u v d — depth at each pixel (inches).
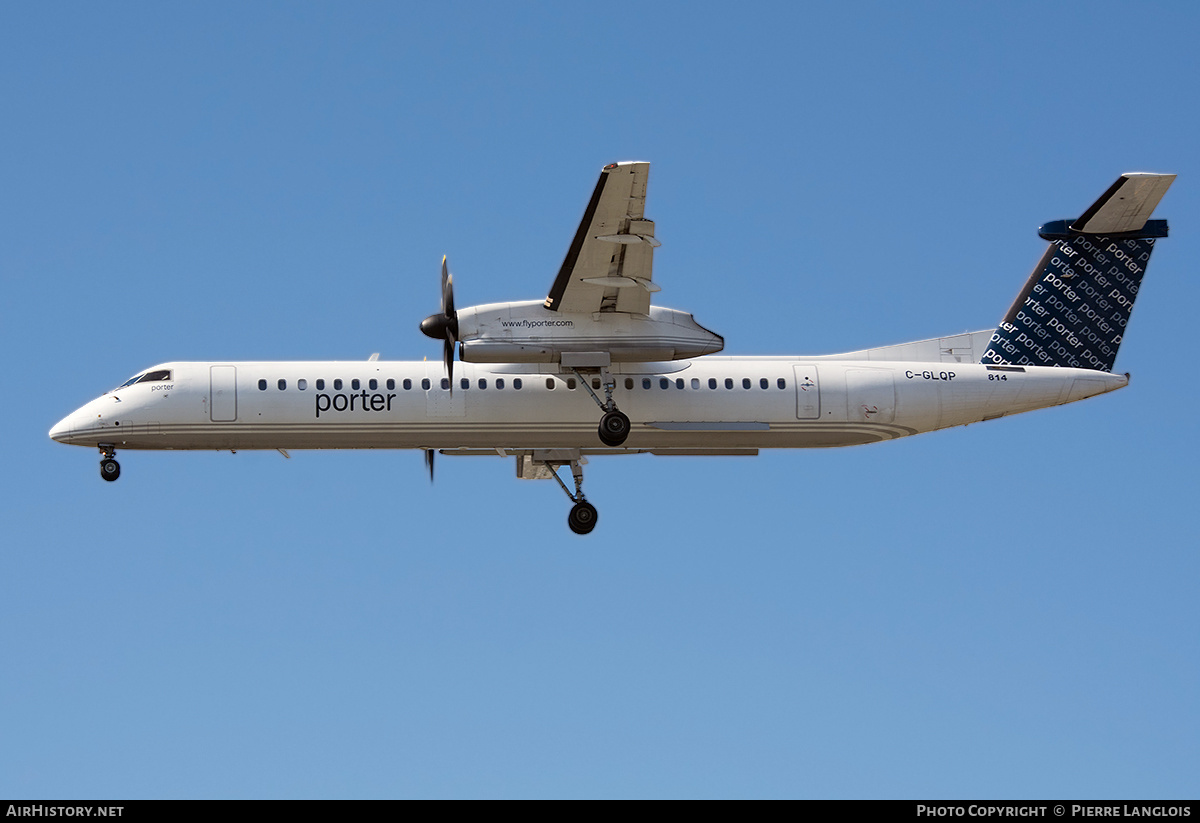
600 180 2746.1
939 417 3489.2
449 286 3174.2
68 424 3265.3
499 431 3329.2
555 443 3385.8
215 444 3307.1
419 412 3287.4
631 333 3174.2
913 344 3575.3
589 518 3506.4
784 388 3417.8
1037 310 3597.4
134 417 3248.0
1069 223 3585.1
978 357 3580.2
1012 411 3538.4
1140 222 3563.0
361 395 3282.5
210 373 3287.4
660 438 3412.9
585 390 3334.2
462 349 3117.6
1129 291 3609.7
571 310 3152.1
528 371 3299.7
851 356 3555.6
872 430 3467.0
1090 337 3597.4
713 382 3403.1
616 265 3002.0
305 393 3275.1
